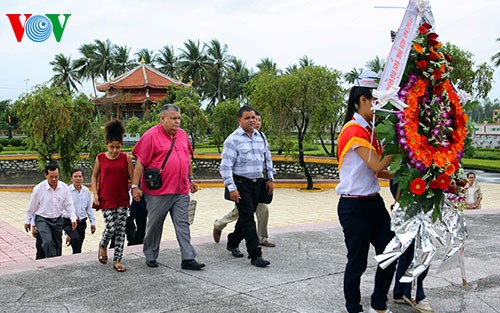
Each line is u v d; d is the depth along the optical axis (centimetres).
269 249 564
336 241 605
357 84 323
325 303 379
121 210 480
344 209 326
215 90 5128
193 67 5081
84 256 534
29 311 364
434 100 307
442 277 455
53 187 595
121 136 478
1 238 911
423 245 312
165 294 402
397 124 294
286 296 395
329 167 2416
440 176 299
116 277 451
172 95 3616
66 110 1548
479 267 491
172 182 468
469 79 2277
